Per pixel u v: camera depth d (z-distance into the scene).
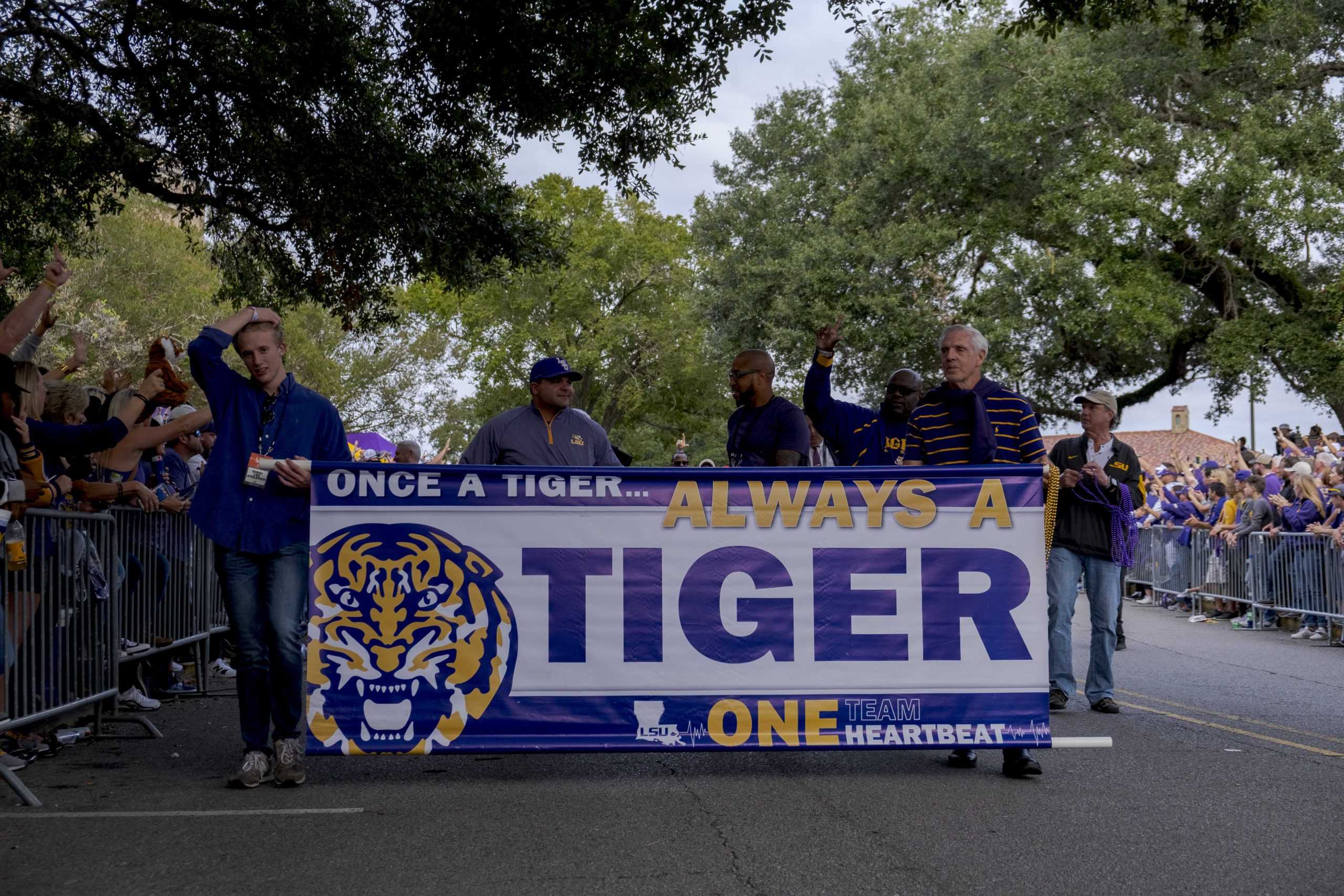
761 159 34.91
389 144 11.80
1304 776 5.34
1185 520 16.88
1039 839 4.19
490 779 5.30
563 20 10.94
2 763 4.80
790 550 5.32
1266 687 8.73
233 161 12.12
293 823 4.42
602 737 5.21
